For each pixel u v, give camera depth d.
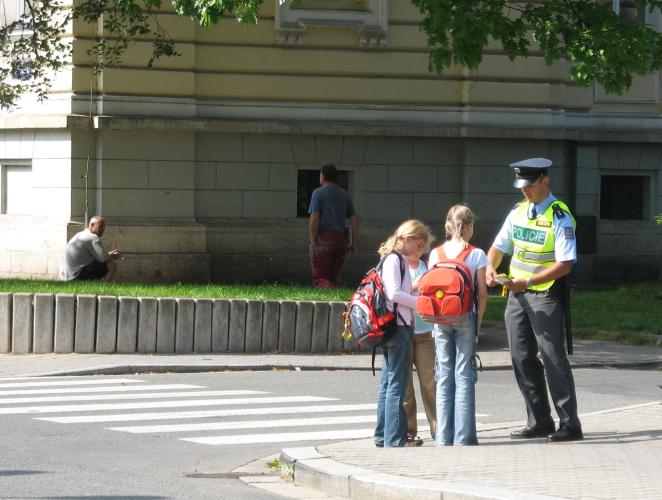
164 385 33.12
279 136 58.38
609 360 39.06
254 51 57.59
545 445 23.09
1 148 58.03
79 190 54.94
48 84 52.44
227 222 57.50
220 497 19.75
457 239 23.89
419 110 59.94
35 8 54.47
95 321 38.75
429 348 25.23
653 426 25.59
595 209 63.56
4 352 38.91
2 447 23.89
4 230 57.22
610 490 18.22
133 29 51.50
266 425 26.92
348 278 59.16
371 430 26.50
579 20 47.06
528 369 24.59
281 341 39.50
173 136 56.16
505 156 61.41
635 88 64.44
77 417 27.48
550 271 23.83
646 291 56.09
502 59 60.53
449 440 23.67
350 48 58.94
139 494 19.69
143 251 55.41
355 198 59.84
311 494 20.16
